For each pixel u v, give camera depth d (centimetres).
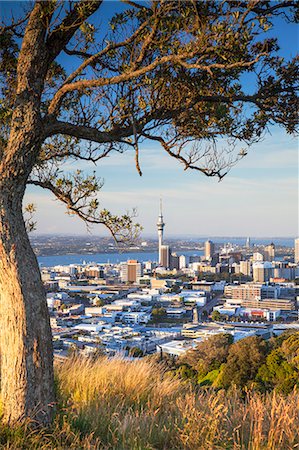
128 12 444
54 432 381
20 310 399
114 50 481
